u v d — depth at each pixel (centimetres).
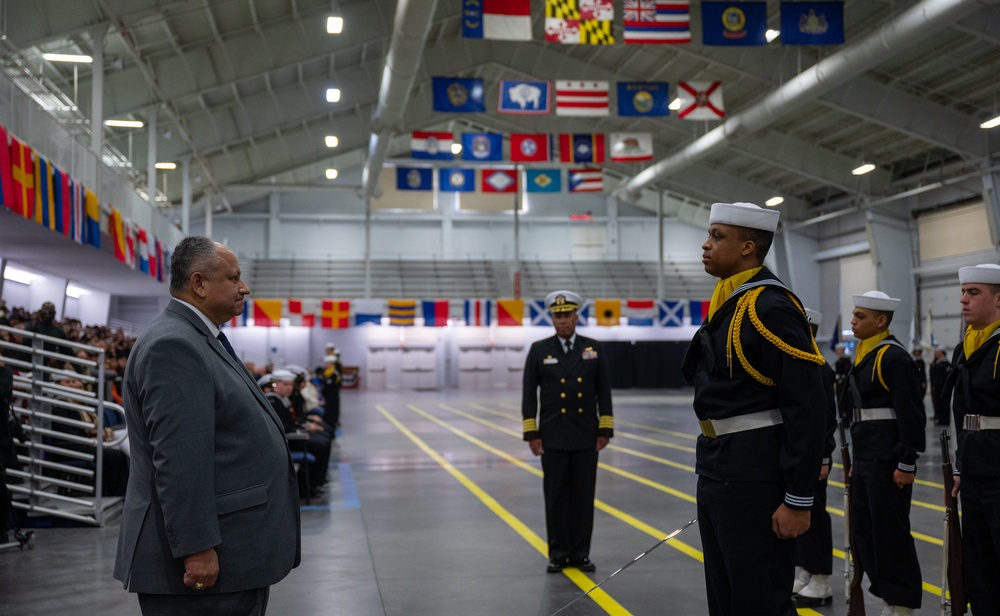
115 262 1873
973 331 438
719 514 317
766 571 308
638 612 537
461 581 618
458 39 2873
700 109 2283
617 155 2859
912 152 3092
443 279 4412
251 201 4431
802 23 1717
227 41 2255
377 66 2820
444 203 4534
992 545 420
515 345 4303
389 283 4366
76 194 1379
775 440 312
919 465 1228
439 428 1978
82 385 933
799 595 548
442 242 4528
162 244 2325
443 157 2775
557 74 2966
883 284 3328
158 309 3256
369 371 4219
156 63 2203
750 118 2692
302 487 1008
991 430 416
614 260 4616
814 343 316
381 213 4494
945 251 3128
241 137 2766
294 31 2294
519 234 4591
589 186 3186
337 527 823
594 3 1617
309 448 1016
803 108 2852
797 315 313
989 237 2906
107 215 1625
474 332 4288
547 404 652
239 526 294
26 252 1697
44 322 988
